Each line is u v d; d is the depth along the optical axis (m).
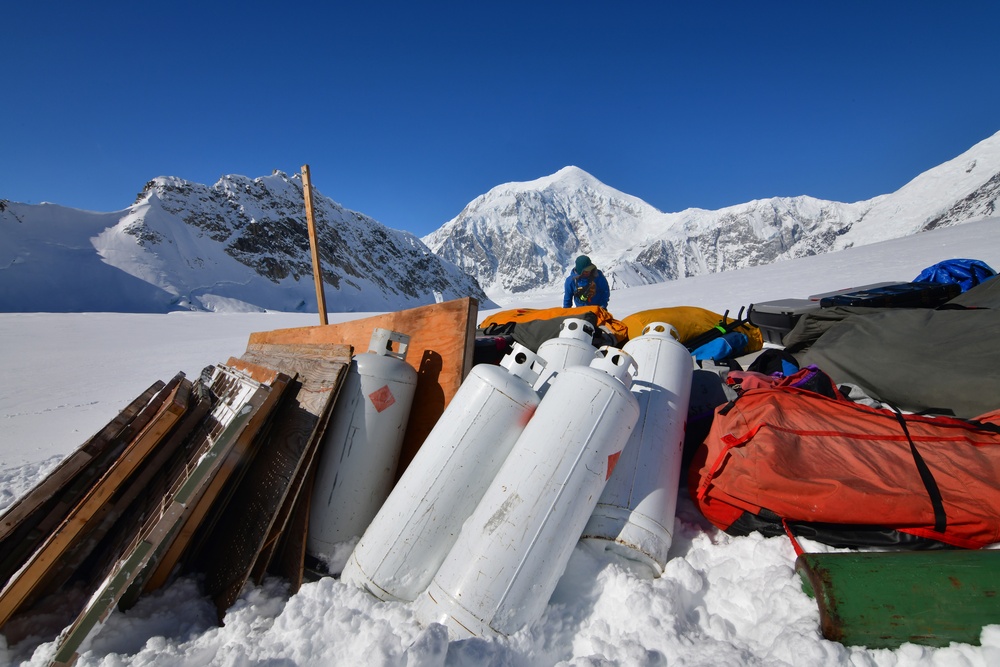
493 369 2.42
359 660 1.85
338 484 2.60
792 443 2.45
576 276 5.83
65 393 9.51
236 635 2.15
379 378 2.67
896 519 2.12
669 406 2.72
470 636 1.88
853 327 3.93
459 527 2.25
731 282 24.56
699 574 2.21
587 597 2.10
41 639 2.28
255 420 2.39
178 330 22.98
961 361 3.14
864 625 1.66
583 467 2.08
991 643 1.55
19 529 2.73
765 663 1.69
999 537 2.02
